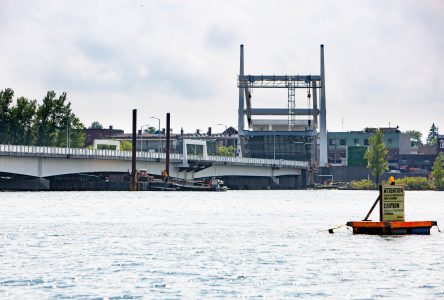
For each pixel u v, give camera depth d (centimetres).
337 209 15450
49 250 7538
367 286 5603
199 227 10200
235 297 5250
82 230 9681
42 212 13488
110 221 11281
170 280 5828
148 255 7181
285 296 5275
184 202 18500
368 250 7431
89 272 6181
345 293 5362
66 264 6600
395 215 8781
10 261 6762
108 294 5334
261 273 6131
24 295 5306
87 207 15412
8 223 10762
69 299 5188
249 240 8456
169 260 6838
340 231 9400
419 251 7331
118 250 7556
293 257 7012
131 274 6091
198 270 6281
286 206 16800
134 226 10350
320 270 6272
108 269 6331
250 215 13088
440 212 14688
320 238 8588
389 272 6172
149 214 13175
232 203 18225
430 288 5528
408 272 6169
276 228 10025
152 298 5219
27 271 6222
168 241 8369
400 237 8481
